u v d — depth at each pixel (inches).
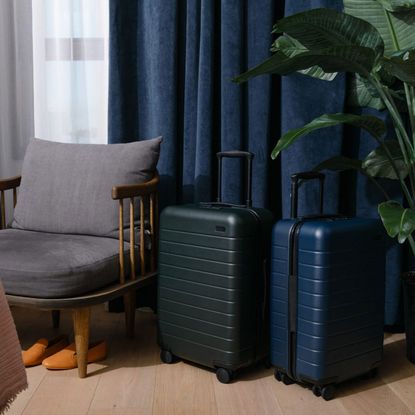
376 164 83.7
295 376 69.6
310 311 67.1
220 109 96.2
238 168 92.9
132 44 98.4
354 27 71.0
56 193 86.9
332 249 66.5
